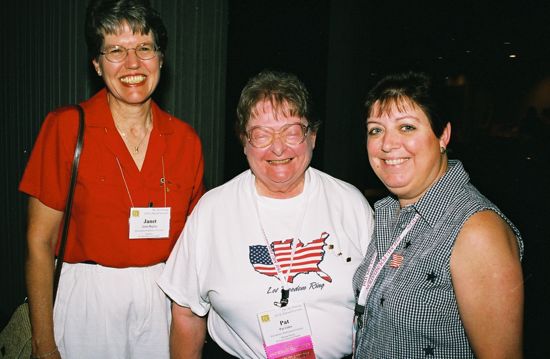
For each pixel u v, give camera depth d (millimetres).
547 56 11023
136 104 1919
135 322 1955
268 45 5238
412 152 1470
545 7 9984
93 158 1868
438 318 1394
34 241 1857
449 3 9734
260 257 1675
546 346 3893
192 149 2111
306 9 5199
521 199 8367
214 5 3469
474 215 1360
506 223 1365
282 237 1701
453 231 1375
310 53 5223
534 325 4215
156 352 1999
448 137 1510
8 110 4066
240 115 1711
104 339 1904
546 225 7035
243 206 1743
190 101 3434
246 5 5188
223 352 1994
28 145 3748
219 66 3559
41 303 1851
